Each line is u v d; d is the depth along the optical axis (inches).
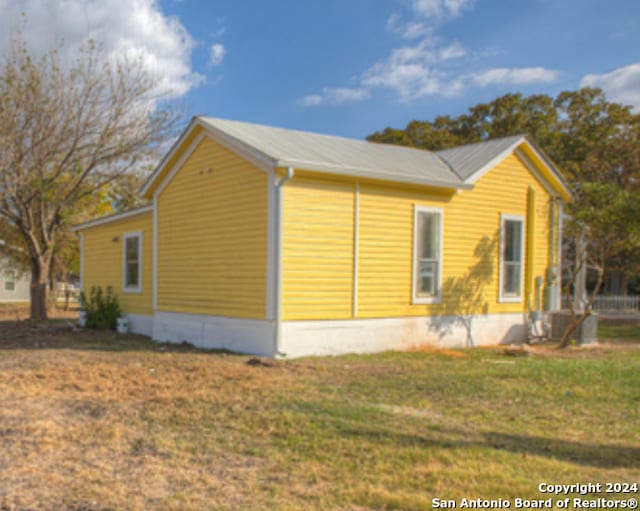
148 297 650.2
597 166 937.5
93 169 908.6
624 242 573.0
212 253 528.7
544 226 651.5
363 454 224.4
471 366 434.6
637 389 344.8
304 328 470.6
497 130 1357.0
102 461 218.8
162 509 177.3
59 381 361.7
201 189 545.6
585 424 270.2
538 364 436.1
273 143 507.8
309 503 180.9
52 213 906.7
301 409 289.9
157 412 285.9
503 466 210.7
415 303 541.3
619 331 757.9
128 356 475.8
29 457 221.6
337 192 489.1
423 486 192.7
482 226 595.5
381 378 376.5
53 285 1185.4
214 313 524.1
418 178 518.6
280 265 456.1
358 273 502.3
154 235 612.7
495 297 606.5
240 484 196.5
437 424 265.4
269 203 461.7
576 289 668.7
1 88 786.2
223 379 366.3
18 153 793.6
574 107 1288.1
